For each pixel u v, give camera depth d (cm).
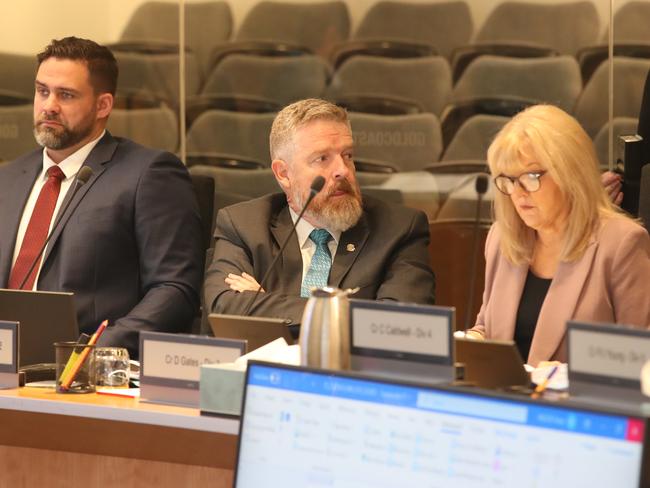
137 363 409
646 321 375
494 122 648
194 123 699
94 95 531
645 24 619
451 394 210
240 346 314
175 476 333
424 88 659
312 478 224
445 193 657
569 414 196
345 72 672
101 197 521
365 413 220
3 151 720
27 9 715
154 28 700
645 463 188
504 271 409
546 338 383
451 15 652
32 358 392
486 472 204
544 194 380
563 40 634
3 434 354
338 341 286
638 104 623
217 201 574
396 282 453
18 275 516
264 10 682
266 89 686
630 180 500
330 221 453
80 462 347
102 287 514
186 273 521
